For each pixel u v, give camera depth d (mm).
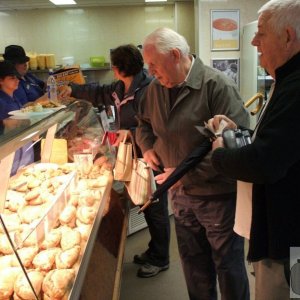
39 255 1238
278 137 1014
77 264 1266
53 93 2771
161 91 1830
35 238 1262
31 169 1795
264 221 1188
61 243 1338
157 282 2574
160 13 5363
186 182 1788
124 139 2279
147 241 3133
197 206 1812
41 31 5355
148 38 1656
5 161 1240
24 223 1314
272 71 1156
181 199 1887
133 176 2203
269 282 1261
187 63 1692
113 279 1799
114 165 2338
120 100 2641
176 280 2588
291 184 1107
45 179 1702
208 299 2061
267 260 1252
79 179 1994
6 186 1269
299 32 1042
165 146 1870
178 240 2020
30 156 1844
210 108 1683
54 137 2000
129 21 5379
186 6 5184
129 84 2525
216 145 1338
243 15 4180
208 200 1763
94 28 5383
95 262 1692
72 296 1115
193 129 1715
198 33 4262
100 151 2330
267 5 1102
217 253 1826
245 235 1367
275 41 1081
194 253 1991
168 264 2723
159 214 2588
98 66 5188
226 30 4207
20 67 3609
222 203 1745
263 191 1169
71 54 5461
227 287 1836
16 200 1437
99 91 2943
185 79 1690
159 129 1874
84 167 2074
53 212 1438
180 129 1745
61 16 5316
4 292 1072
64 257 1241
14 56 3580
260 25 1118
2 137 1197
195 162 1617
